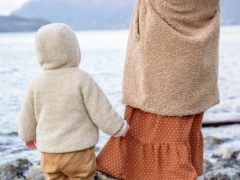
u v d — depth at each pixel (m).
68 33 2.53
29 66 17.36
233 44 25.52
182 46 2.49
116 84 11.23
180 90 2.54
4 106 8.70
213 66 2.61
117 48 27.58
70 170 2.50
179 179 2.57
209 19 2.57
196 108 2.59
